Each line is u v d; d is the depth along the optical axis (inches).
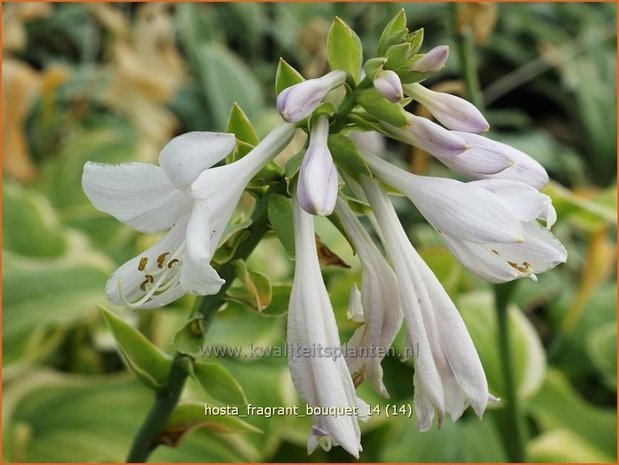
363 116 10.2
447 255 17.4
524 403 19.8
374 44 30.5
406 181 10.1
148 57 25.7
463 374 9.8
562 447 18.9
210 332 18.0
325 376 9.5
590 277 21.1
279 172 10.5
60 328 19.0
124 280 9.6
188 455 16.9
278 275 19.7
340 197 10.4
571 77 34.9
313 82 9.7
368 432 18.4
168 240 9.6
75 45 33.8
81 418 17.7
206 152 8.8
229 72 27.9
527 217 9.6
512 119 34.6
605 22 40.3
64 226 22.5
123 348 11.8
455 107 9.9
